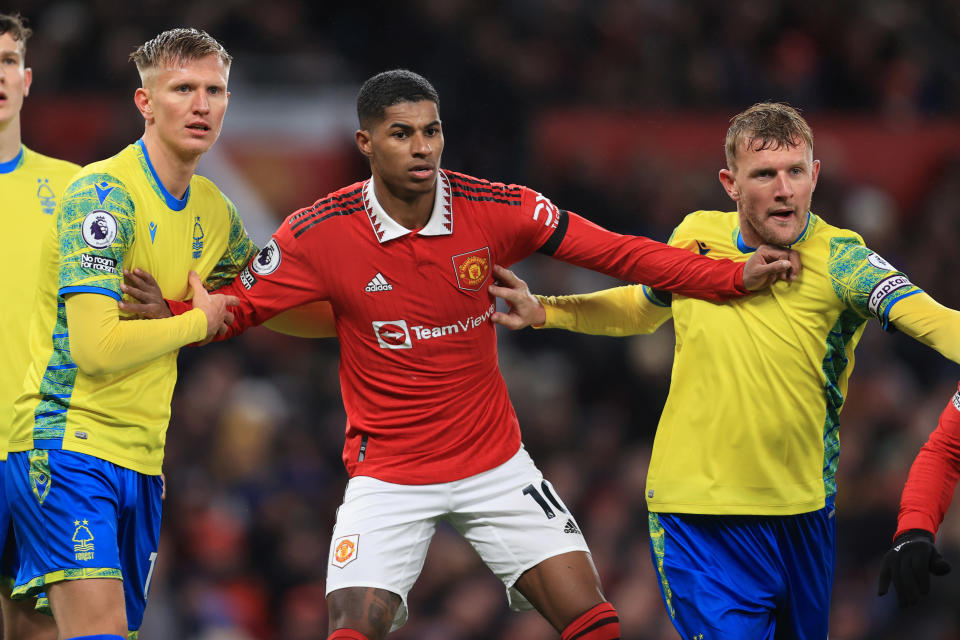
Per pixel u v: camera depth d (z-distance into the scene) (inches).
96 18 1726.1
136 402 649.6
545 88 1774.1
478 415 663.1
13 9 1729.8
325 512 1405.0
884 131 1727.4
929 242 1685.5
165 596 1275.8
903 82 1891.0
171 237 655.8
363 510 655.8
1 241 731.4
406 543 653.3
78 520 627.5
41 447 641.0
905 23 1955.0
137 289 637.9
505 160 1688.0
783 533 645.9
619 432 1485.0
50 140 1605.6
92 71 1690.5
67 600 624.7
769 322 633.6
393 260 644.7
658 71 1802.4
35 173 753.0
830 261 627.5
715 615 634.2
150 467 663.8
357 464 670.5
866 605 1301.7
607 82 1792.6
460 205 652.7
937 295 1663.4
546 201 671.1
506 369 1521.9
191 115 640.4
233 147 1660.9
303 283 656.4
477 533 668.7
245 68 1699.1
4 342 720.3
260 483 1390.3
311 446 1450.5
